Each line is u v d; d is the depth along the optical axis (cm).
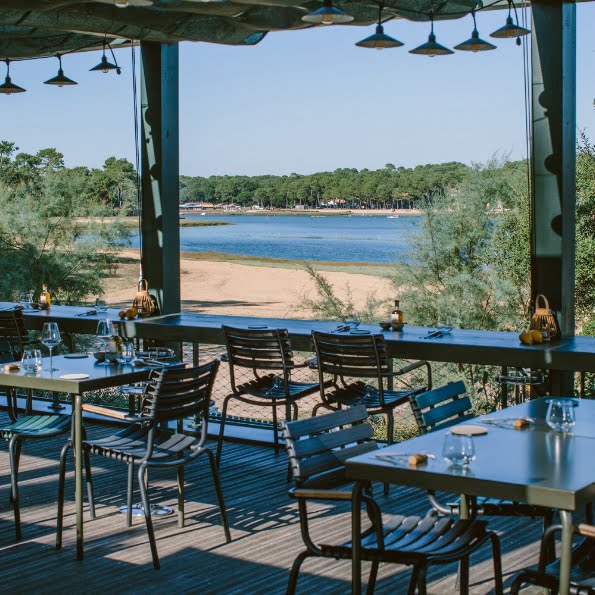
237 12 610
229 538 445
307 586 386
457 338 584
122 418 427
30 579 396
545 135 569
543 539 284
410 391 553
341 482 339
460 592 341
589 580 272
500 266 1484
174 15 662
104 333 502
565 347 538
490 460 291
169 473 568
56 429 464
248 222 6631
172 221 739
